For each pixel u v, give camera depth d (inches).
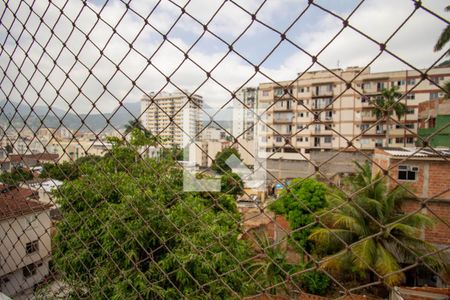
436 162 303.0
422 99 730.2
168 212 84.2
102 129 46.8
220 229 108.6
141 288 78.5
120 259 101.7
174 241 110.6
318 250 299.3
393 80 770.8
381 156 352.5
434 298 179.9
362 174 295.7
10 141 59.6
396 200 265.9
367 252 232.1
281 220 365.1
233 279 111.2
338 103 762.2
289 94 32.9
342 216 261.0
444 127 25.7
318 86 788.0
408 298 186.5
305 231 305.7
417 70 26.9
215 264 108.0
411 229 244.1
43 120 52.6
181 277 107.3
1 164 61.9
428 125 578.2
